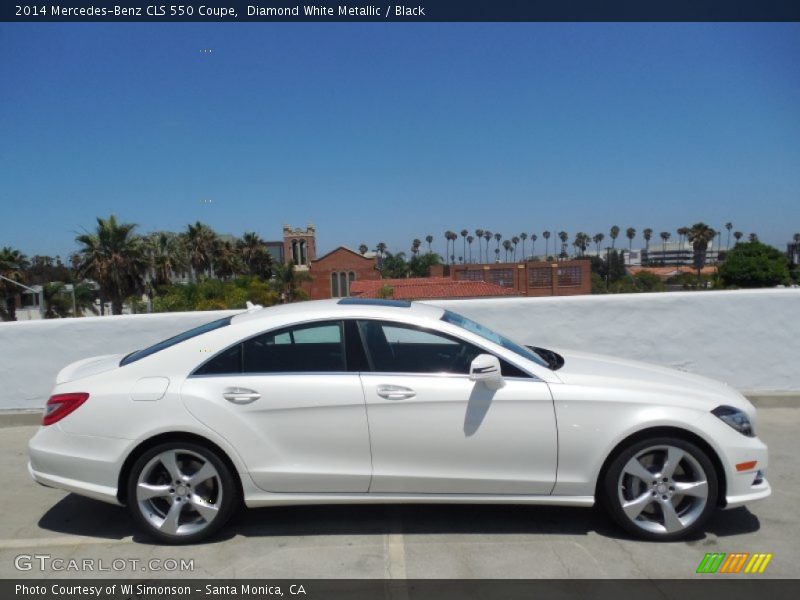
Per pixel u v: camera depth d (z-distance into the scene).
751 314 6.80
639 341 6.93
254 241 79.06
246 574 3.44
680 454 3.65
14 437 6.21
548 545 3.71
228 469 3.74
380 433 3.69
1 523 4.20
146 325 6.80
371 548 3.71
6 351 6.73
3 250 51.12
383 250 126.31
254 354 3.85
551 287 70.56
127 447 3.69
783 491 4.48
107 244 43.66
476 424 3.67
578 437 3.65
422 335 3.89
